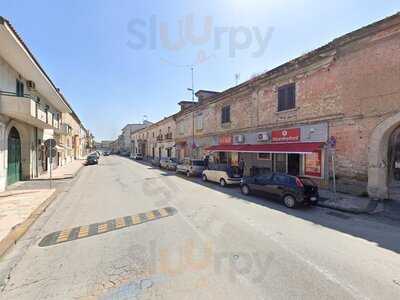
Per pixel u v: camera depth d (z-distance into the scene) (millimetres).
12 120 13695
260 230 6301
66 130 28781
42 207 8477
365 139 9898
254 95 16406
